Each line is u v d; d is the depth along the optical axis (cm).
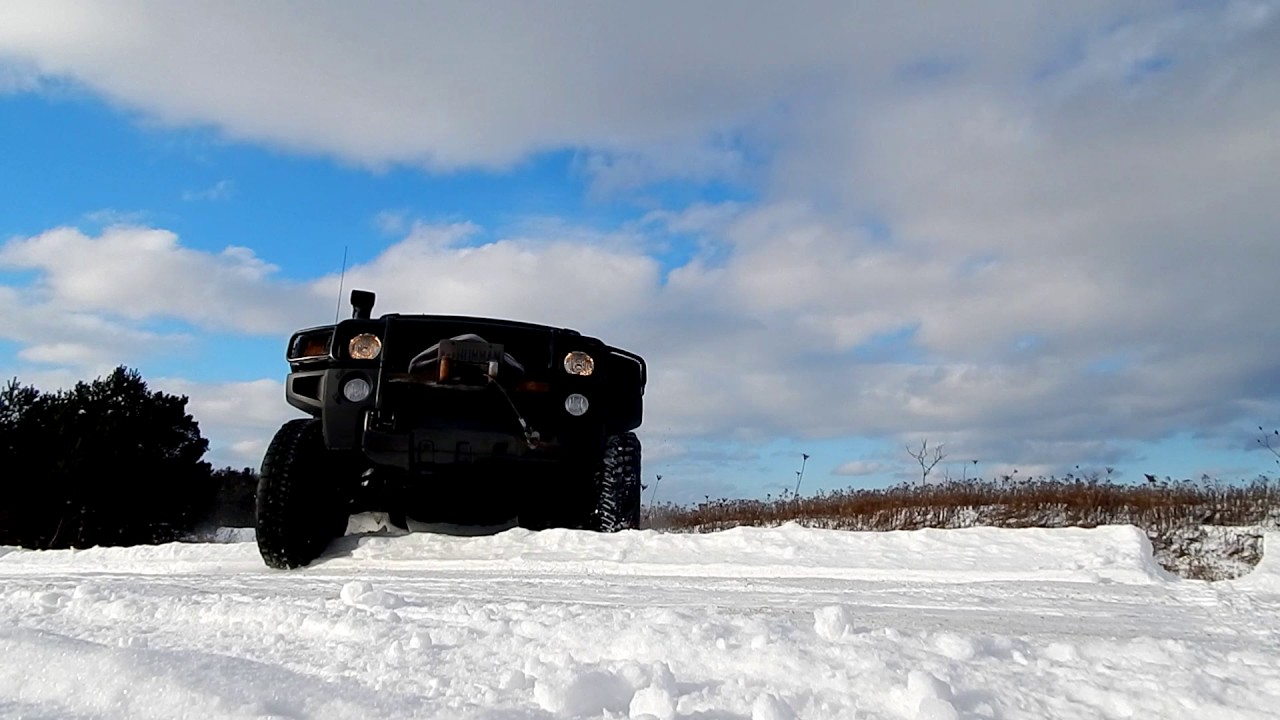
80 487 2103
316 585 393
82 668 187
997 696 161
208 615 275
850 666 180
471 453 517
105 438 2131
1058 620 274
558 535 500
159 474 2206
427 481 562
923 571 397
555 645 214
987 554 423
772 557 437
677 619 232
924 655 189
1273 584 375
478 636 229
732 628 218
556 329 538
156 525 2220
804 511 1003
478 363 499
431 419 514
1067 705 157
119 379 2239
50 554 676
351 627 243
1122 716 152
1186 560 703
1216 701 157
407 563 491
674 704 156
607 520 523
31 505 2108
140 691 175
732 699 164
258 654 219
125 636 252
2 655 201
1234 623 268
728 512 1033
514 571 448
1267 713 151
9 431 2119
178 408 2327
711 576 416
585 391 530
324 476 541
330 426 509
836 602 319
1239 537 713
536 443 517
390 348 511
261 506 500
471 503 598
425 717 156
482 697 170
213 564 556
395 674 191
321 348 524
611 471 536
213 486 2359
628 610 257
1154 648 195
